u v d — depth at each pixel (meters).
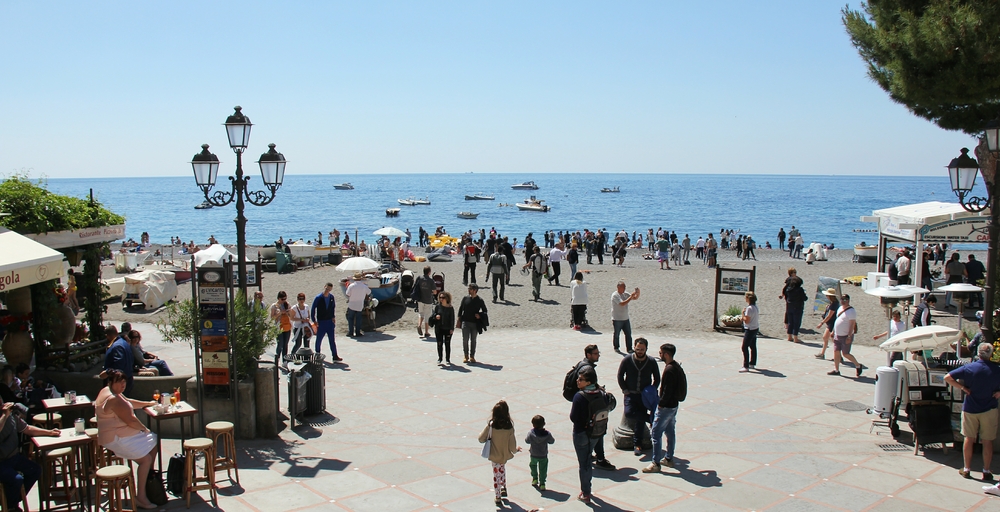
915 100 11.37
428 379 13.31
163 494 7.65
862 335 17.58
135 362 10.94
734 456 9.21
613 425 10.62
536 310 21.00
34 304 11.13
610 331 18.12
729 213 113.75
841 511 7.48
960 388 8.30
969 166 9.64
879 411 10.30
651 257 40.97
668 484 8.26
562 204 143.62
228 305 9.76
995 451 9.20
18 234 9.70
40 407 9.27
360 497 7.88
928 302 14.23
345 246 38.19
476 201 158.00
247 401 9.83
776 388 12.61
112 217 13.16
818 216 105.75
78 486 7.88
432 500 7.80
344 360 14.89
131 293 21.16
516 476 8.56
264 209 123.00
